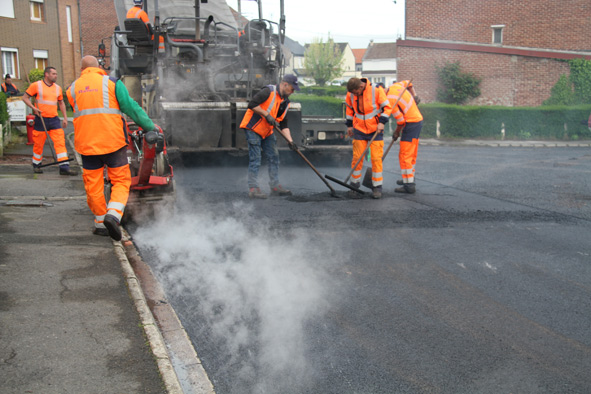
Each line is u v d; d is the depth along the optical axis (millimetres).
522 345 3186
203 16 10664
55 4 30609
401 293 3965
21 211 6020
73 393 2477
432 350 3119
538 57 22312
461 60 23094
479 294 3955
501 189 8258
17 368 2664
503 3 22469
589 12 21672
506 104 22844
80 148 4824
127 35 9328
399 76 23766
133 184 5703
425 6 23141
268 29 10336
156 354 2867
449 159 12766
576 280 4250
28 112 15383
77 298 3564
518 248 5070
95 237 5059
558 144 18172
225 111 9031
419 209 6695
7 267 4094
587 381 2805
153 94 9828
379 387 2740
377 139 7312
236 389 2717
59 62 31078
